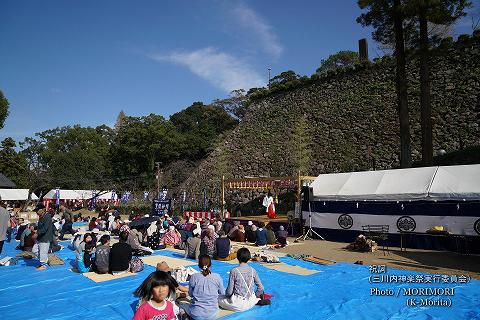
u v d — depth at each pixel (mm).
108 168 67125
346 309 7723
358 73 41781
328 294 8844
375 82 39312
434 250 15500
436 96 31906
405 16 22578
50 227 12266
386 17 23688
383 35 24922
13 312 7598
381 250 15789
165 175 57688
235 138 49000
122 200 51031
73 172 64562
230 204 38281
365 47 47219
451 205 15234
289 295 8773
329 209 19359
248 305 7664
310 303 8141
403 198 16578
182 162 59750
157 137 60906
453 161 25594
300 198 21469
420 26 22719
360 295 8734
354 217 18328
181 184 51781
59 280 10320
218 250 13578
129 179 60469
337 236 18922
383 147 32281
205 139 65688
